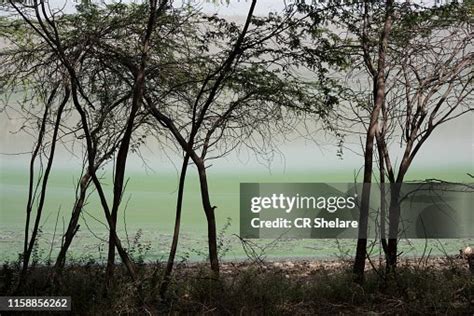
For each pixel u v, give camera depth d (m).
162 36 7.07
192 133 6.86
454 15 7.49
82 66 6.75
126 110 7.04
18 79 6.76
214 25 7.21
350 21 7.52
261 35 6.92
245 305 6.40
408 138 7.50
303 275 8.43
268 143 7.80
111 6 6.85
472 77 7.42
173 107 7.38
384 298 6.83
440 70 7.37
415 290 6.77
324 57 7.17
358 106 8.00
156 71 7.02
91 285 6.53
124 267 7.13
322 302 6.75
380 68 7.35
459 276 7.05
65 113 7.55
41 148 7.14
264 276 7.28
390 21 7.38
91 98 6.98
